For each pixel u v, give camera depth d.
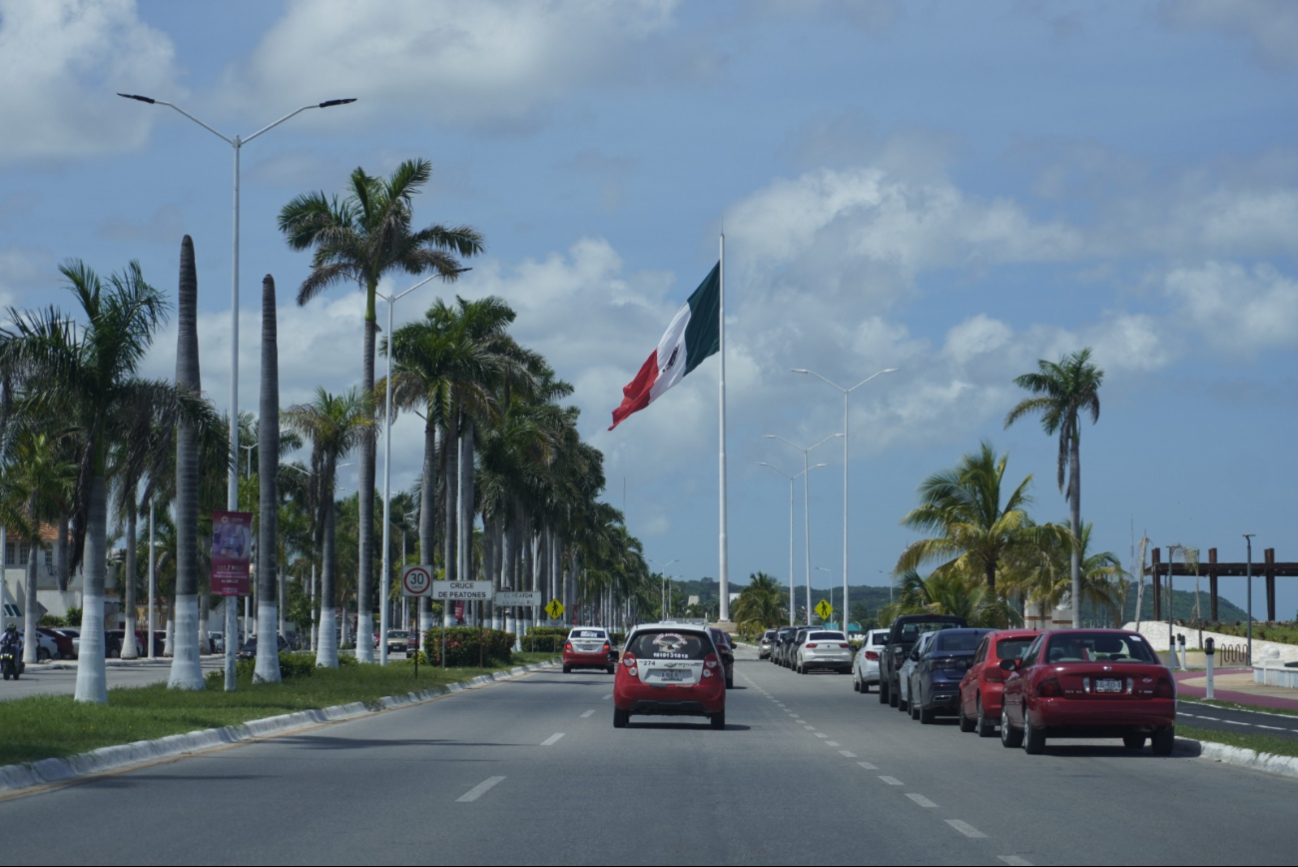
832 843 12.05
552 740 23.14
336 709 29.06
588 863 10.90
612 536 146.00
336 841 11.86
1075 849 11.84
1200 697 40.28
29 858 10.94
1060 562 64.88
